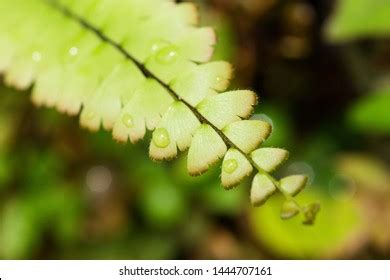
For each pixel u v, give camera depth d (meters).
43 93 0.16
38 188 0.32
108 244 0.33
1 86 0.30
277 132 0.32
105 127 0.15
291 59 0.32
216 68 0.14
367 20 0.21
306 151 0.33
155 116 0.14
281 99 0.33
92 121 0.15
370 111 0.25
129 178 0.33
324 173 0.32
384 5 0.21
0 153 0.32
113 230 0.33
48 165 0.32
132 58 0.15
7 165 0.32
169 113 0.14
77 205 0.33
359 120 0.26
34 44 0.16
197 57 0.14
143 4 0.16
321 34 0.31
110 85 0.15
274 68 0.31
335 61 0.32
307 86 0.33
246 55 0.29
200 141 0.13
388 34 0.21
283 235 0.30
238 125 0.13
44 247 0.32
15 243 0.32
